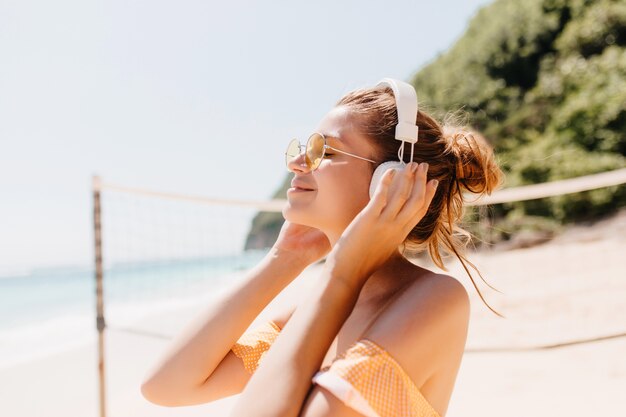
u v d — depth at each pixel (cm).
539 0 2308
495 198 557
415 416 90
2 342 1158
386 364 91
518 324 663
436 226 133
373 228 101
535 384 449
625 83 1711
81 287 3262
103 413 378
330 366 93
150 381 136
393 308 100
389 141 124
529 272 1043
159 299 1730
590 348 527
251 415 89
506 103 2214
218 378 137
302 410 90
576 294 779
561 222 1577
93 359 743
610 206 1534
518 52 2289
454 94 2367
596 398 399
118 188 409
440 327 98
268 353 97
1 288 3788
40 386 621
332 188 122
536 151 1764
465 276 898
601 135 1670
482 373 495
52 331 1262
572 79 1902
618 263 974
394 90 120
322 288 99
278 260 148
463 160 136
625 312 638
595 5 2084
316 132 128
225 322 138
